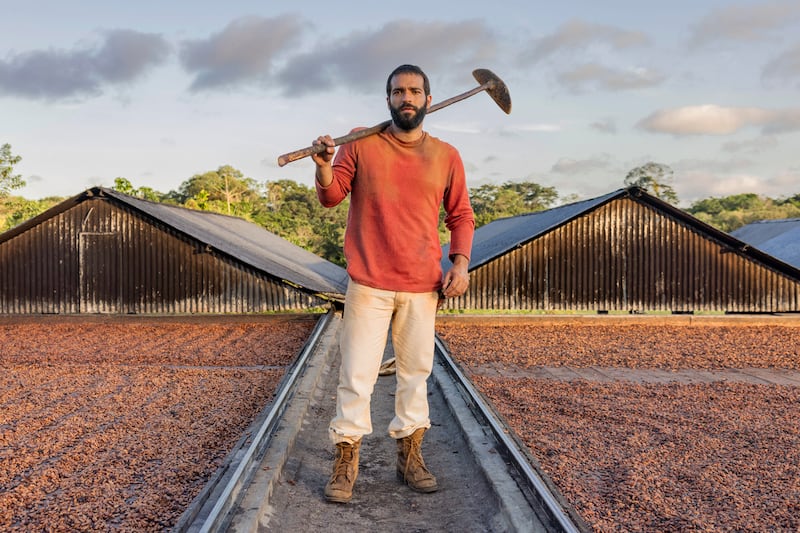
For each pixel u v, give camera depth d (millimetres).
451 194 4617
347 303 4520
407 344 4625
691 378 9938
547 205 90625
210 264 16984
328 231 53938
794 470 5320
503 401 7727
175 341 13617
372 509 4594
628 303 18188
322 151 3934
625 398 8133
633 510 4367
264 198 75938
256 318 16922
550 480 4746
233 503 4184
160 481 4824
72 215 17234
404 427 4852
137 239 17109
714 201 83438
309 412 7125
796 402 8062
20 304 17219
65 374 9266
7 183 40656
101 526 4055
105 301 17156
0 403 7410
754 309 18281
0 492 4680
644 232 18219
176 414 6887
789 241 24281
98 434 6078
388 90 4254
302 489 4891
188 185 71938
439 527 4344
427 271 4453
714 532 4066
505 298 17953
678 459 5566
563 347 13039
